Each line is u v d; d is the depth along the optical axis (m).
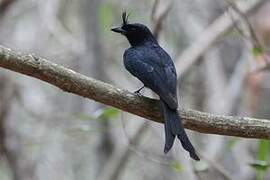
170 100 7.99
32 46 15.09
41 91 15.48
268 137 8.09
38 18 15.37
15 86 14.41
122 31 9.32
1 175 14.65
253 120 8.08
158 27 11.52
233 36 14.30
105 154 13.84
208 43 14.19
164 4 12.30
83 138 15.30
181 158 11.87
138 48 8.97
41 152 15.00
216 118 8.06
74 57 15.43
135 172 15.61
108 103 7.96
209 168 11.89
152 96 12.41
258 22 13.90
